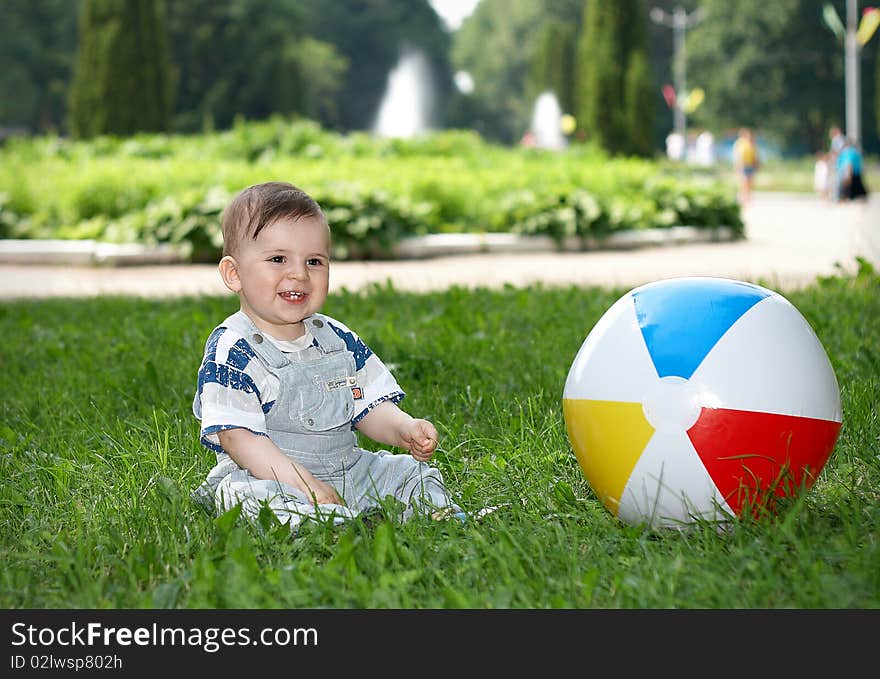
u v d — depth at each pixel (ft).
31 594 10.51
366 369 13.42
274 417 12.66
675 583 9.97
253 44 264.93
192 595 10.13
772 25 263.29
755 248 59.47
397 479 12.98
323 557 11.19
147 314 30.91
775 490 11.56
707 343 11.56
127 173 60.34
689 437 11.35
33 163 73.10
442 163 74.23
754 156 117.19
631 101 121.29
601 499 12.34
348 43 358.43
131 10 107.65
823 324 23.70
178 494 12.51
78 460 15.08
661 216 63.77
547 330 24.48
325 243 12.72
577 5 375.66
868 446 14.35
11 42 262.06
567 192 60.54
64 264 53.01
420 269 49.42
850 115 167.32
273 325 12.85
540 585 9.98
